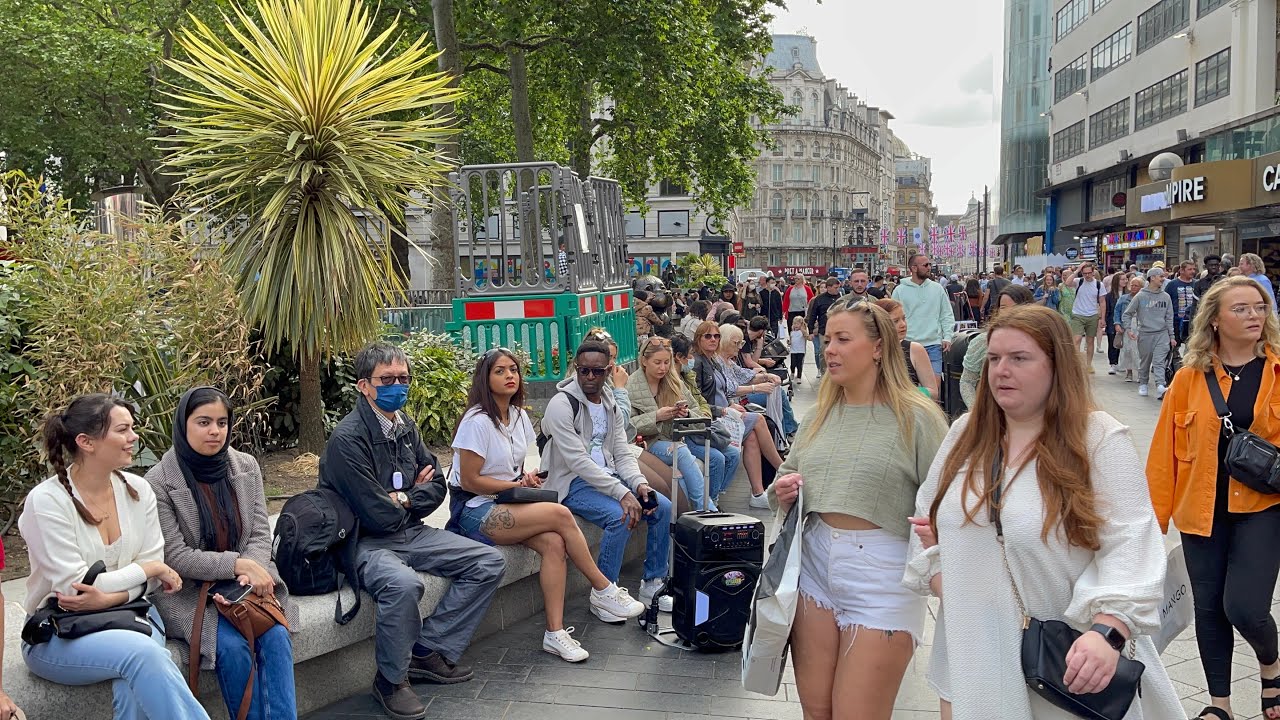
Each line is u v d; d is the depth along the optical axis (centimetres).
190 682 359
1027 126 6322
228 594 366
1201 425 378
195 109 744
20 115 2159
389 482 452
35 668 329
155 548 359
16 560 534
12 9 2133
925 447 316
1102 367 1805
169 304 628
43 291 546
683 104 2194
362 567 431
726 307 1407
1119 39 3994
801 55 11212
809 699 328
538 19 1934
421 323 1204
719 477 717
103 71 2159
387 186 765
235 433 681
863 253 7600
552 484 561
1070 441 236
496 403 511
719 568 485
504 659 489
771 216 10919
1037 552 236
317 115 709
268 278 712
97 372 541
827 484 320
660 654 496
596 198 1274
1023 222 6384
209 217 719
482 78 2555
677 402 639
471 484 504
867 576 312
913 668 471
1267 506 367
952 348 756
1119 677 219
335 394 874
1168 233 3206
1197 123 3177
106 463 339
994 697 239
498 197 1098
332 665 438
